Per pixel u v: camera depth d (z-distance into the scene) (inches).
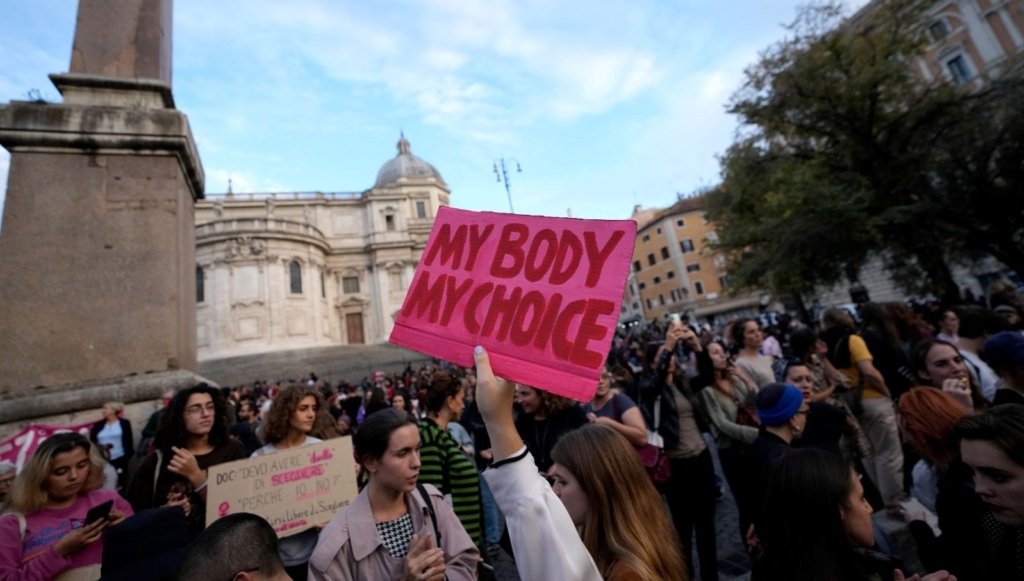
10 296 197.9
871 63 633.6
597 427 70.2
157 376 208.1
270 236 1578.5
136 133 229.5
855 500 64.7
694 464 145.9
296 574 102.8
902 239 646.5
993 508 64.9
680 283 2174.0
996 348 109.7
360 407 347.9
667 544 60.6
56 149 217.9
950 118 637.3
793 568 62.0
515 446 57.3
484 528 195.8
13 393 190.2
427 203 2181.3
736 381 162.4
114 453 185.8
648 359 186.4
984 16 960.3
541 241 69.3
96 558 90.3
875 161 670.5
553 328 62.1
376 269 1909.4
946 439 84.4
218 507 103.0
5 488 126.1
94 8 252.2
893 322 200.8
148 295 218.2
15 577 82.7
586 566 51.3
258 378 1220.5
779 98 682.8
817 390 167.8
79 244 212.5
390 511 84.7
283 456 112.0
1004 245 638.5
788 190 614.9
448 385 135.6
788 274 682.8
